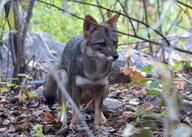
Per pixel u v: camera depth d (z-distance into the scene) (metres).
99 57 7.36
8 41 11.27
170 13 11.86
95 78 7.49
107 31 7.42
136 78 8.97
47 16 14.98
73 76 7.62
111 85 10.08
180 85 8.66
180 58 10.74
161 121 6.54
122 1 12.73
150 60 11.37
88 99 7.97
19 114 8.13
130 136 5.10
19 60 10.16
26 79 9.38
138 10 15.11
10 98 9.25
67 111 8.03
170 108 4.37
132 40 13.31
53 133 7.23
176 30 12.20
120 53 11.68
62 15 15.30
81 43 7.57
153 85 7.23
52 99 8.59
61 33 15.41
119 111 7.91
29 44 12.28
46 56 12.20
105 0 12.34
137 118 6.54
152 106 7.76
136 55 11.49
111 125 7.33
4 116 7.90
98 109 7.58
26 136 6.81
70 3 13.80
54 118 7.96
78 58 7.51
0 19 10.44
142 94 8.88
